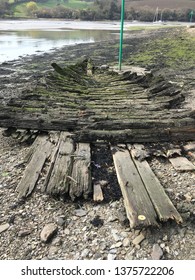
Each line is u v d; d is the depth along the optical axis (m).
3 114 2.72
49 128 2.71
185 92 4.47
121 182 1.96
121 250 1.58
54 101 3.36
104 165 2.30
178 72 6.32
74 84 4.35
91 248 1.60
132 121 2.71
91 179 2.05
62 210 1.86
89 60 6.54
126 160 2.24
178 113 2.95
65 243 1.63
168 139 2.58
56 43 12.74
